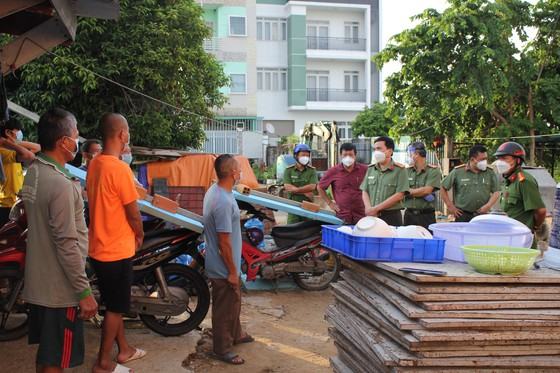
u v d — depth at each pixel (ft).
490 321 7.59
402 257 9.02
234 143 68.59
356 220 20.54
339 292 10.23
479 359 7.63
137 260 13.65
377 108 79.87
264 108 92.68
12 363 12.55
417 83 43.04
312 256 19.33
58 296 9.35
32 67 33.24
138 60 35.35
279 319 16.80
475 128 45.06
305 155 23.13
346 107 94.38
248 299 18.94
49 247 9.32
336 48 94.02
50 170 9.30
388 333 8.29
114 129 11.29
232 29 80.89
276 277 19.12
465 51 40.11
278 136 85.25
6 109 15.84
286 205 18.89
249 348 14.21
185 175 24.48
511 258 7.94
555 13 41.34
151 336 14.57
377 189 18.62
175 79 38.60
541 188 33.73
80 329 9.71
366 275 9.54
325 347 14.39
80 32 33.96
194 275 14.52
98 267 11.21
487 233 9.20
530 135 40.91
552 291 7.94
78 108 35.53
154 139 38.01
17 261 13.29
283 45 92.27
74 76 33.76
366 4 94.12
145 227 16.05
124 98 36.37
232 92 81.87
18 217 13.35
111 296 11.44
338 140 52.54
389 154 18.40
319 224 19.34
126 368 11.93
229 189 12.96
